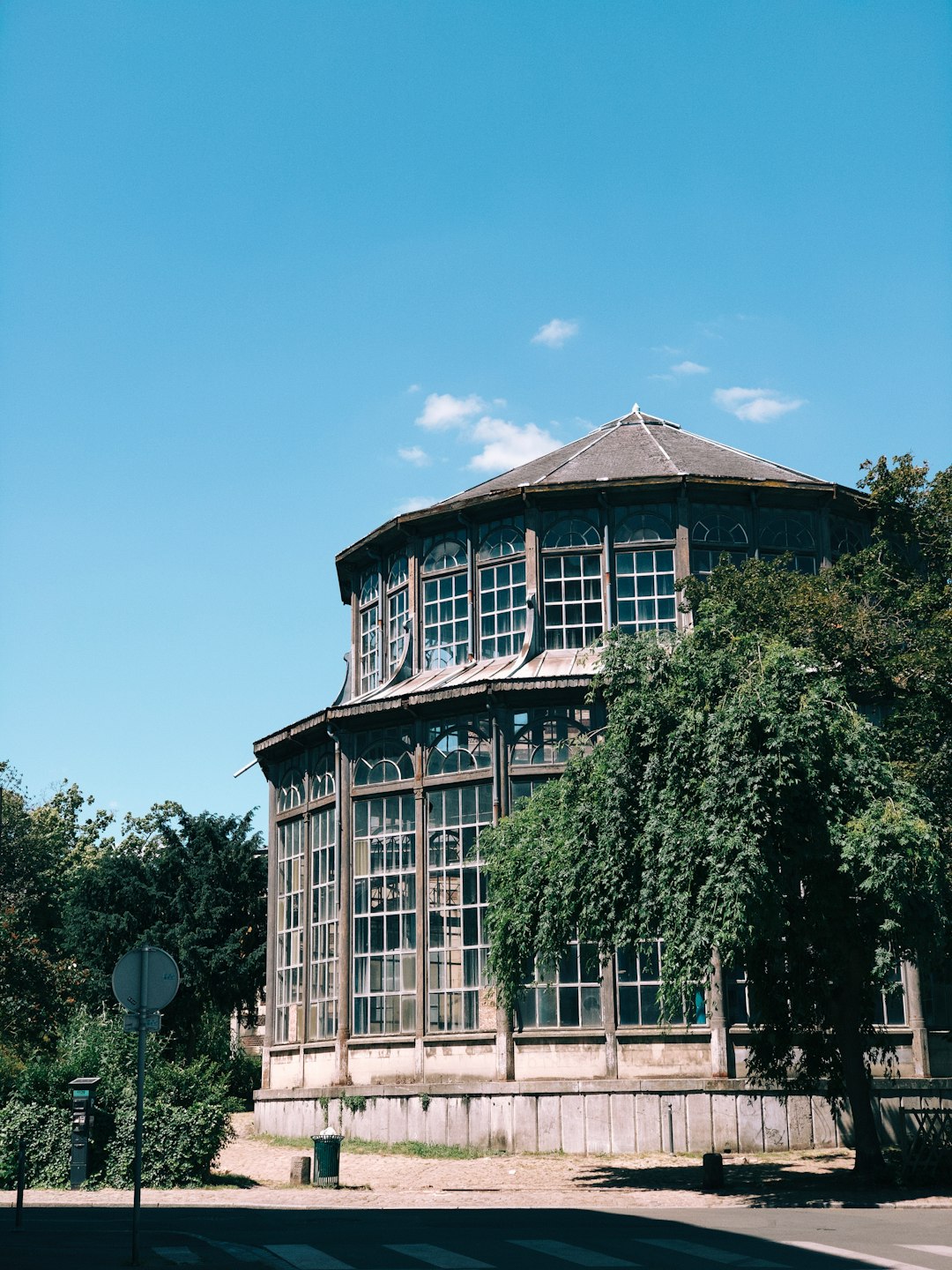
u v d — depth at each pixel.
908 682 27.91
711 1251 15.16
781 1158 29.08
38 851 55.59
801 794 22.33
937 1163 24.34
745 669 23.62
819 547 37.03
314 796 38.41
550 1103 31.14
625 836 23.44
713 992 31.12
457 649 37.88
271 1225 18.62
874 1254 14.66
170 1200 22.27
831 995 24.56
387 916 34.91
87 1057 25.95
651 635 25.16
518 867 26.34
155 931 45.16
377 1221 19.08
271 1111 37.16
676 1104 30.47
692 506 36.56
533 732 33.72
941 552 30.11
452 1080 32.66
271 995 39.19
